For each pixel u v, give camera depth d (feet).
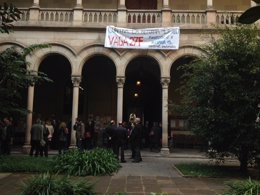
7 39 72.38
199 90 46.60
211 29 68.03
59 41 72.54
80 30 72.84
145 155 68.59
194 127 46.55
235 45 45.06
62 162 43.78
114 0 85.05
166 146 69.41
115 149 57.16
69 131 81.00
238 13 71.20
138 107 89.81
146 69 85.40
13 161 47.19
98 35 72.69
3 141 59.41
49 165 44.70
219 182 38.47
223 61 43.68
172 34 71.36
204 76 46.21
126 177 40.91
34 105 85.97
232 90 43.73
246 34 45.57
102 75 87.04
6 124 58.95
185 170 45.80
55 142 77.20
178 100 83.51
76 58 72.43
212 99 46.14
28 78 50.39
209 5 73.00
